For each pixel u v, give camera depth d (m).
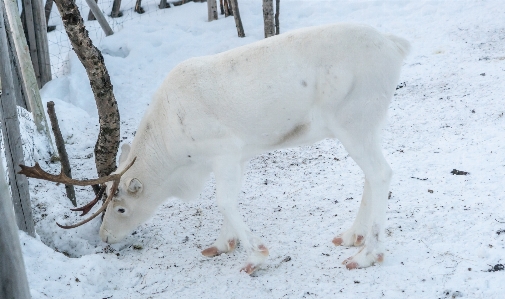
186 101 4.04
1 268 2.12
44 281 3.98
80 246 4.84
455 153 5.74
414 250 4.16
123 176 4.37
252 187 5.72
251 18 10.67
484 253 3.95
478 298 3.49
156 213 5.38
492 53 8.27
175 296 3.95
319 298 3.73
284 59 3.93
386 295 3.64
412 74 8.06
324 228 4.76
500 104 6.68
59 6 4.39
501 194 4.79
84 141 7.29
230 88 3.97
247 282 4.03
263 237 4.70
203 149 4.10
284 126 4.02
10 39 6.69
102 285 4.16
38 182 5.77
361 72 3.87
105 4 12.11
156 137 4.25
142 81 8.93
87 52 4.59
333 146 6.53
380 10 10.30
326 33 3.93
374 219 4.04
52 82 8.69
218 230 5.00
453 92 7.26
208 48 9.66
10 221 2.11
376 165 3.99
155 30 10.46
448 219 4.53
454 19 9.62
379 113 3.95
